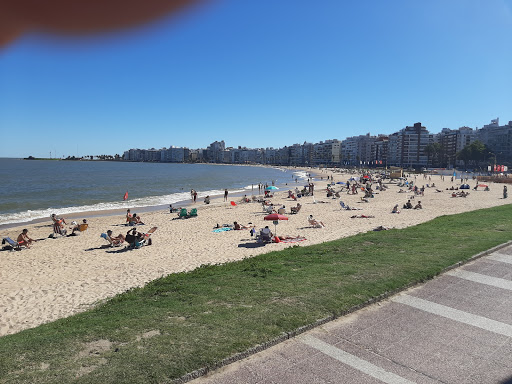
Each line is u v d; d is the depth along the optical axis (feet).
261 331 21.77
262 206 130.41
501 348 20.75
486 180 311.47
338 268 35.42
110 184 278.05
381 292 28.27
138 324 23.26
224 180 358.43
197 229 87.86
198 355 18.98
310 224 89.04
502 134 612.29
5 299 41.34
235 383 17.28
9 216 117.80
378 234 55.16
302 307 25.43
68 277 50.26
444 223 63.98
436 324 23.71
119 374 17.29
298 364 18.93
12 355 19.54
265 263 40.16
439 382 17.56
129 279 47.83
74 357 19.08
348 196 171.53
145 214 118.01
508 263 37.14
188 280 35.86
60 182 289.74
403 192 191.21
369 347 20.75
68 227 92.94
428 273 32.73
